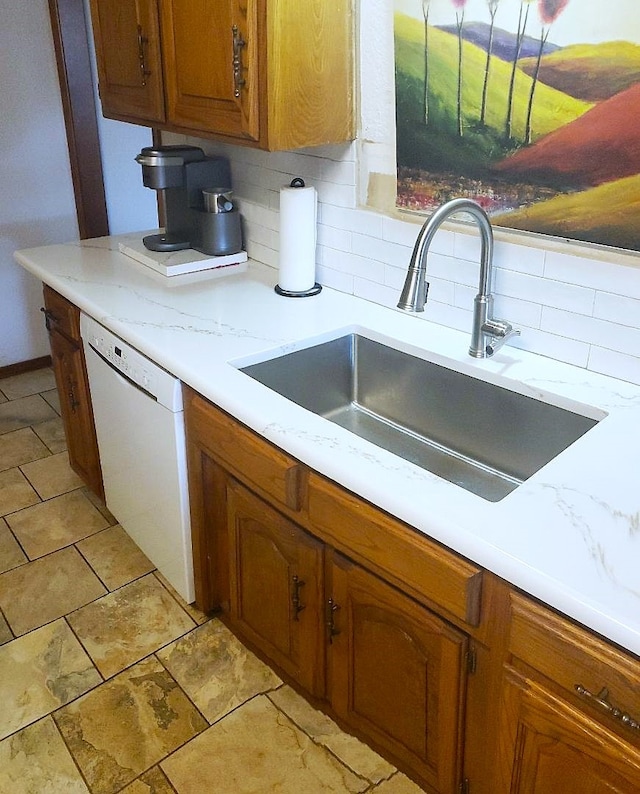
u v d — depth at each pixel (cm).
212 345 181
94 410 234
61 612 221
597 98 141
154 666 202
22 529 260
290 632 176
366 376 196
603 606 99
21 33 336
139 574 238
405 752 154
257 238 242
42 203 369
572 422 153
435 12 162
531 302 168
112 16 219
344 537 142
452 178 174
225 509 184
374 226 198
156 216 405
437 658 134
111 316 199
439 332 188
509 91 154
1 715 188
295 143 182
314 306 207
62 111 358
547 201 157
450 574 121
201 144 255
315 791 169
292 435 142
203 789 169
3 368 384
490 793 134
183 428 187
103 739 181
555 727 113
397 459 134
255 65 172
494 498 164
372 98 185
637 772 104
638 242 145
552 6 142
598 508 118
